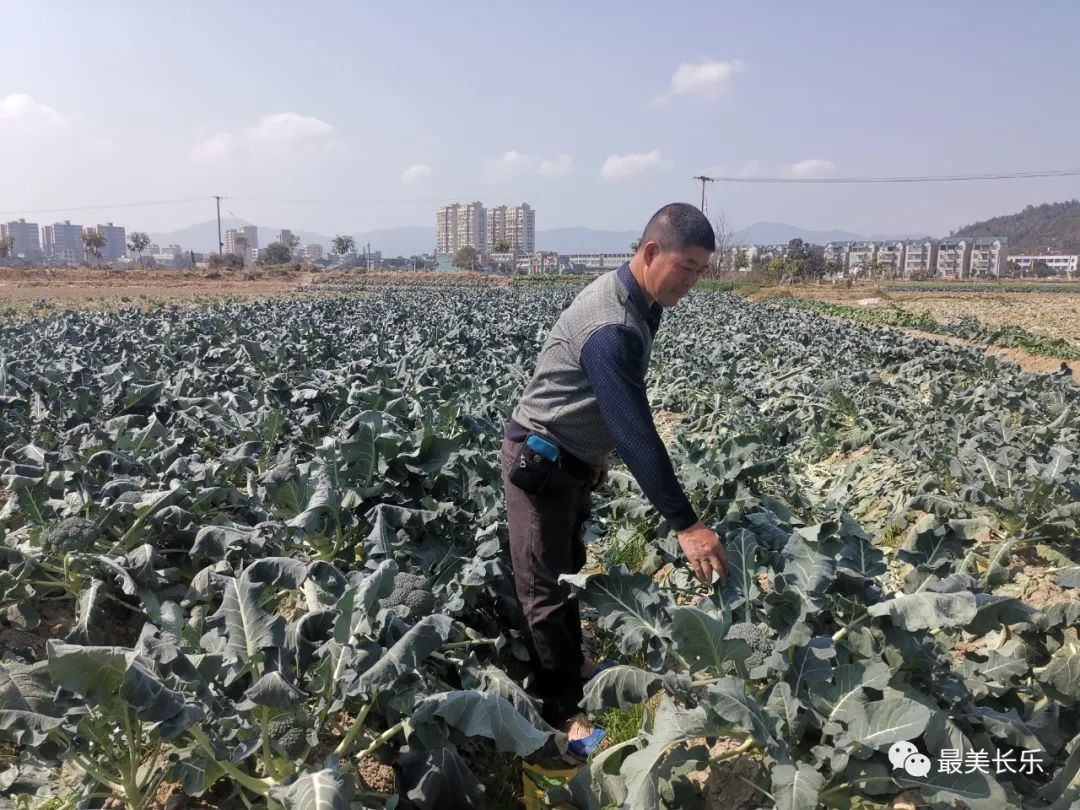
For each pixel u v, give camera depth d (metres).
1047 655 3.74
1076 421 7.41
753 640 2.94
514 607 4.00
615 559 5.26
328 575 3.52
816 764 2.67
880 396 9.23
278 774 2.80
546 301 29.16
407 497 4.89
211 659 2.94
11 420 7.29
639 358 3.11
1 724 2.63
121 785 2.94
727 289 59.69
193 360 11.22
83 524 4.09
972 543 4.96
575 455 3.38
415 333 14.41
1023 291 68.06
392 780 3.20
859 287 67.94
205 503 4.78
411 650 2.85
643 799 2.59
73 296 42.66
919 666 3.01
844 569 3.23
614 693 3.00
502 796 3.33
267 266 107.38
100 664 2.43
